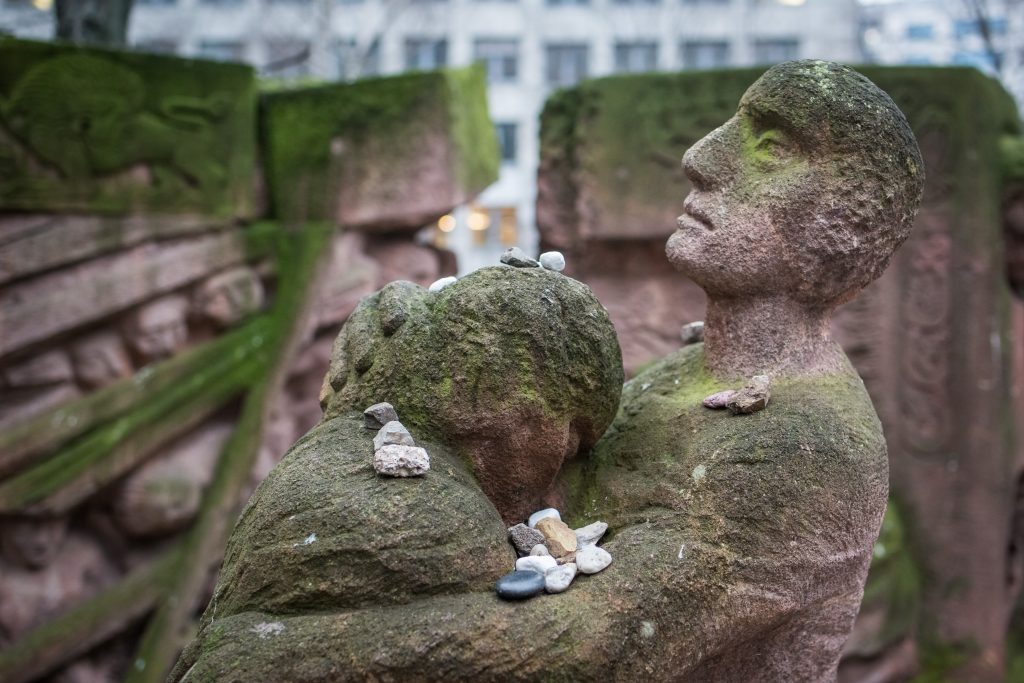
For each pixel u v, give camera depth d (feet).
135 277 7.03
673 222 6.87
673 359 3.46
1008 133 7.32
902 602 6.82
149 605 7.16
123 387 7.05
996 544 6.82
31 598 6.76
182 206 7.26
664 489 2.76
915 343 6.95
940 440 6.94
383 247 8.34
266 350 7.63
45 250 6.69
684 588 2.52
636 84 6.98
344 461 2.58
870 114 2.86
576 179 7.16
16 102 6.59
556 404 2.74
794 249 2.90
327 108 7.80
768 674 2.82
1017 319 7.07
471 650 2.31
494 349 2.69
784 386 2.94
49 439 6.72
